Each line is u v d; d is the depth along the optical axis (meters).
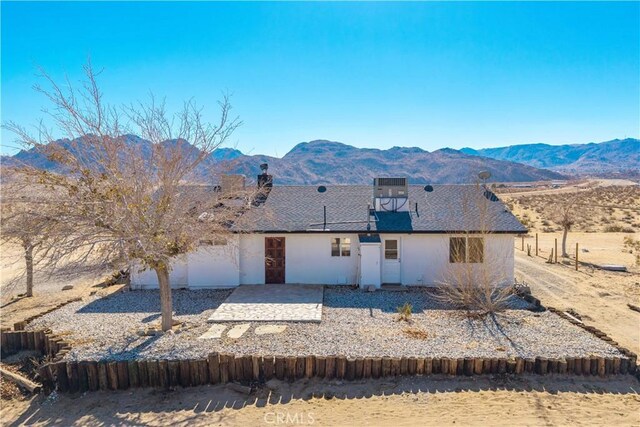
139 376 10.39
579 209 49.66
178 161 12.01
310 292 17.20
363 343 11.87
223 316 14.29
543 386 10.03
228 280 18.39
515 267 22.83
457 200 19.89
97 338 12.48
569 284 19.20
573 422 8.70
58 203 10.78
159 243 11.31
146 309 15.52
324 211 19.45
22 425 9.31
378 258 17.72
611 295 17.42
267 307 15.23
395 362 10.45
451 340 12.06
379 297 16.72
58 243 10.65
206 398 9.91
